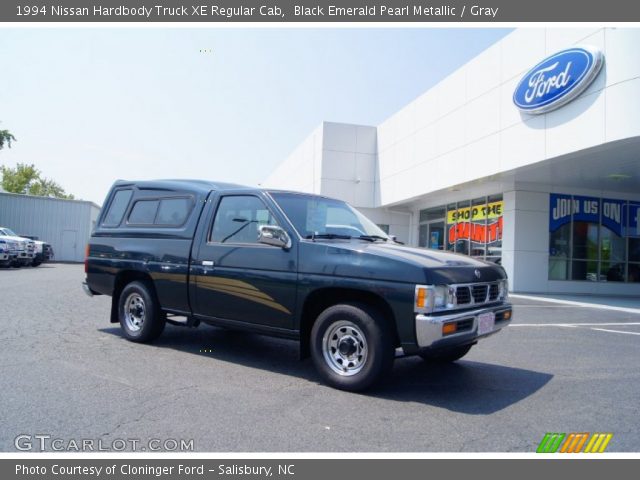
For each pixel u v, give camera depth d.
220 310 5.56
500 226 17.66
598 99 11.27
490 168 15.13
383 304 4.60
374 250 4.69
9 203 33.50
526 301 14.33
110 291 6.83
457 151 16.88
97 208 37.66
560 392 4.93
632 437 3.79
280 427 3.76
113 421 3.78
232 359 5.83
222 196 5.86
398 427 3.85
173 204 6.37
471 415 4.18
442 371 5.66
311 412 4.11
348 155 23.16
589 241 17.91
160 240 6.23
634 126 10.49
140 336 6.39
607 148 11.55
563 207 17.47
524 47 13.63
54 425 3.68
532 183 16.91
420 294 4.25
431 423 3.96
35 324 7.57
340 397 4.51
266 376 5.14
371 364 4.47
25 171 64.88
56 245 34.38
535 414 4.25
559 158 12.75
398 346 4.65
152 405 4.13
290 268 4.98
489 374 5.59
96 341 6.52
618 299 16.12
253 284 5.22
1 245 21.03
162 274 6.09
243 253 5.36
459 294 4.52
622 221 18.48
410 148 20.16
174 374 5.08
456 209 20.23
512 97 14.08
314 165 23.92
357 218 6.10
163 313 6.32
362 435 3.67
